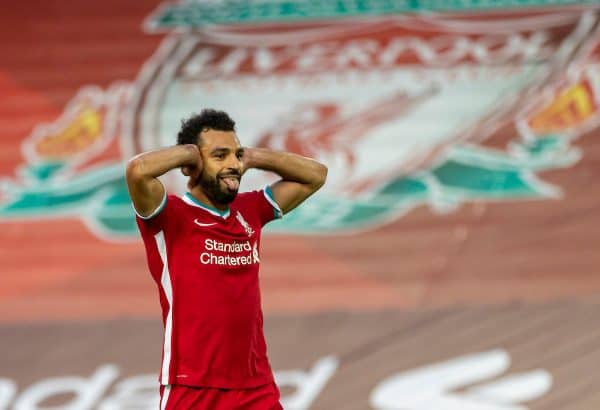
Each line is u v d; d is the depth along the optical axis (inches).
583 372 1078.4
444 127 1443.2
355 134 1450.5
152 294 1274.6
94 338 1197.1
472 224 1314.0
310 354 1140.5
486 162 1390.3
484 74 1497.3
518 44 1528.1
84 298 1277.1
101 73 1584.6
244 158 641.6
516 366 1097.4
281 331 1176.2
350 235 1326.3
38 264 1336.1
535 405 1057.5
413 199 1360.7
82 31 1648.6
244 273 620.4
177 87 1547.7
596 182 1338.6
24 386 1141.7
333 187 1391.5
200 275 608.7
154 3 1672.0
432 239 1304.1
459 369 1102.4
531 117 1432.1
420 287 1233.4
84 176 1449.3
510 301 1187.9
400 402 1075.9
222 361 608.1
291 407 1081.4
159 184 603.5
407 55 1545.3
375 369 1113.4
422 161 1406.3
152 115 1513.3
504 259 1259.2
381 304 1208.8
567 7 1566.2
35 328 1221.7
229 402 609.3
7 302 1278.3
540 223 1299.2
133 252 1341.0
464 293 1213.7
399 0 1626.5
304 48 1583.4
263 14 1641.2
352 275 1267.2
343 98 1501.0
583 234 1275.8
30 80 1585.9
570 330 1128.8
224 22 1633.9
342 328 1172.5
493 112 1449.3
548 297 1188.5
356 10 1627.7
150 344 1182.3
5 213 1412.4
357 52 1562.5
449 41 1555.1
